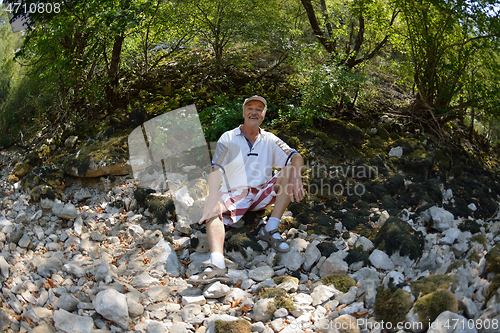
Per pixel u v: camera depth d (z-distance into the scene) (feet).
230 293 8.09
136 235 10.11
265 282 8.40
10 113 17.57
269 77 18.85
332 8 18.40
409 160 13.64
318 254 9.24
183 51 20.58
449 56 15.39
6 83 18.26
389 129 15.75
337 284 8.13
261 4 16.40
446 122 16.47
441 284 7.14
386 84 20.06
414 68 16.37
